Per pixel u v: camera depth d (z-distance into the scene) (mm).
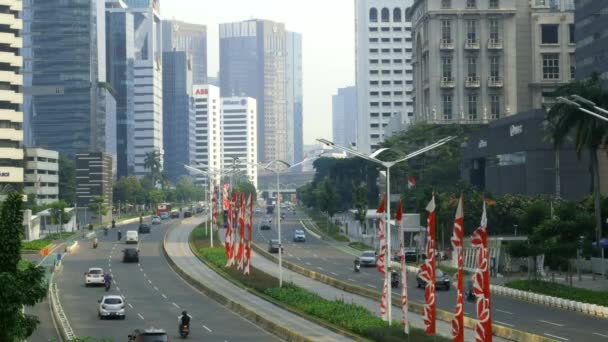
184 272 127250
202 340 72500
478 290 45031
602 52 180625
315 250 174000
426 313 56438
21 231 38062
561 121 119688
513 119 181000
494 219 147500
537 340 65562
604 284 108125
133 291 110250
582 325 77688
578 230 102000
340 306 84500
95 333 75688
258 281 113812
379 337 67562
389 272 70812
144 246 179750
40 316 87750
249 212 119688
